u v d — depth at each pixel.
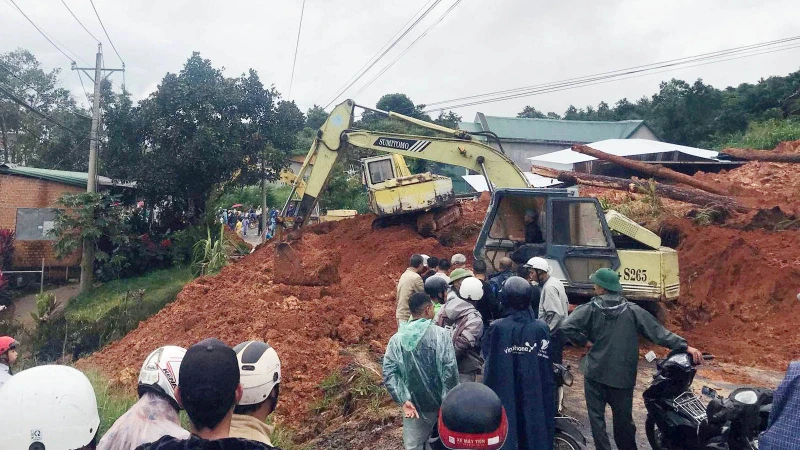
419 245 17.02
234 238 27.05
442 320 6.12
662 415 5.43
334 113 17.33
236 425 3.04
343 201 36.88
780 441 3.33
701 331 11.78
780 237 14.18
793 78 43.19
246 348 3.18
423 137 17.00
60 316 16.25
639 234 10.77
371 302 13.38
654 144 30.50
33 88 36.91
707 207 16.02
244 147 27.08
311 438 7.87
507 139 45.88
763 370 9.62
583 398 8.37
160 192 26.25
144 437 2.91
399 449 6.53
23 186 25.48
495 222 11.19
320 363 9.60
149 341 11.56
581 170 29.16
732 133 41.94
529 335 4.81
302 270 13.00
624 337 5.44
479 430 2.46
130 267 24.61
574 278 10.38
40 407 2.33
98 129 23.34
